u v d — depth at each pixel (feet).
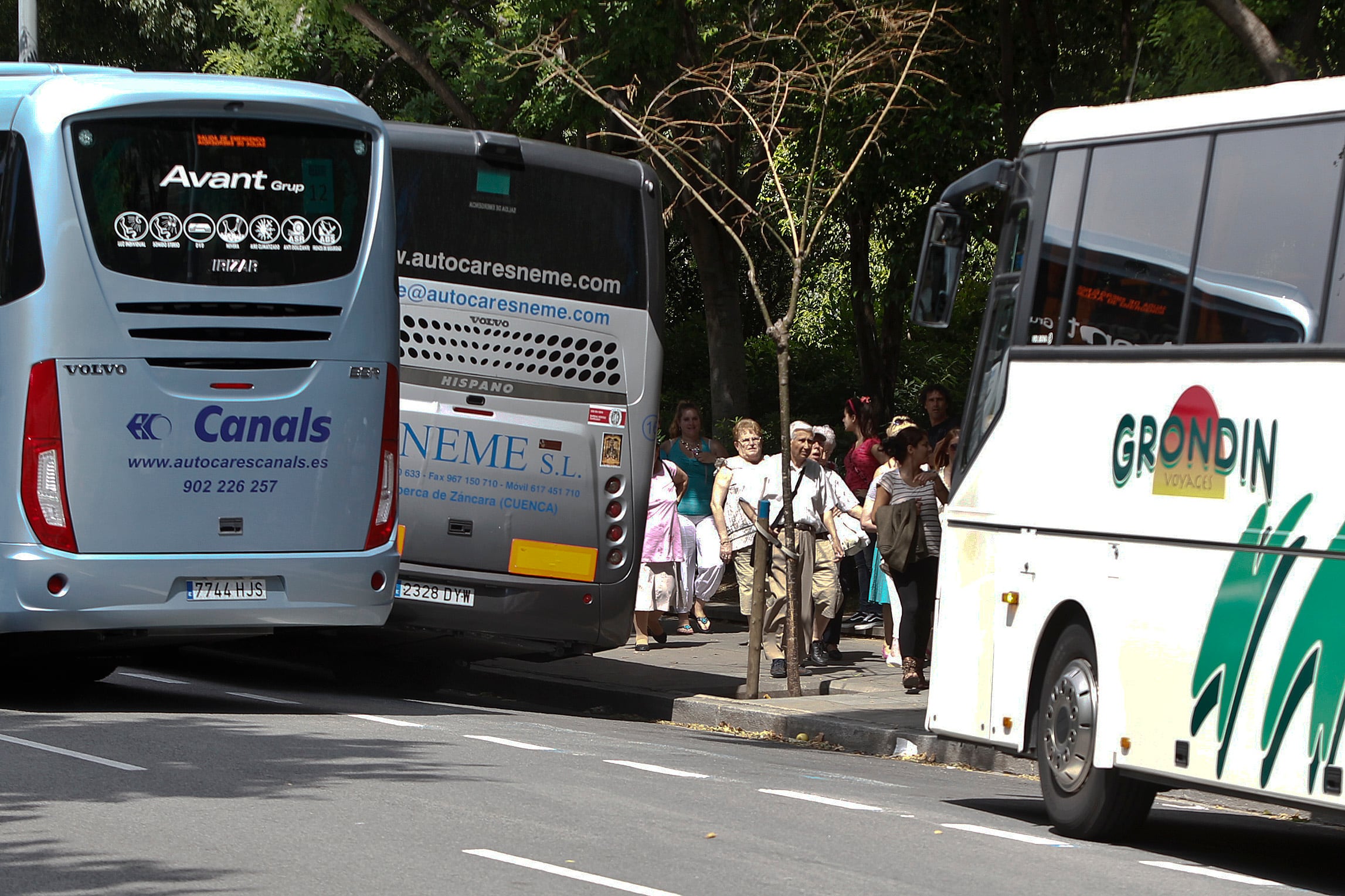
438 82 245.45
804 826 87.92
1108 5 210.18
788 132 193.67
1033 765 126.11
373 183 127.03
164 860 72.33
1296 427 80.07
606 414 145.69
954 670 105.50
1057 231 98.53
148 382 119.85
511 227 143.74
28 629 117.60
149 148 120.78
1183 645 84.94
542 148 144.87
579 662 176.55
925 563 153.17
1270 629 79.77
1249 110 86.63
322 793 89.30
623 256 146.61
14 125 120.16
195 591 120.88
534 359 143.95
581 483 144.87
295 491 123.75
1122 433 91.45
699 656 183.11
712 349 265.54
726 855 78.13
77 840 75.92
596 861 75.15
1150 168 92.32
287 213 124.06
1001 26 193.36
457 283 142.31
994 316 104.83
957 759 130.62
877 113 208.64
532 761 106.11
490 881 70.08
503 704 159.84
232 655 176.45
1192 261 88.38
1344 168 80.84
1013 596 99.19
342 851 75.20
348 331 125.49
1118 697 89.15
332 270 125.08
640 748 119.34
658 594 186.19
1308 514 78.54
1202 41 139.03
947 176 224.53
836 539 172.55
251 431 122.42
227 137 122.72
